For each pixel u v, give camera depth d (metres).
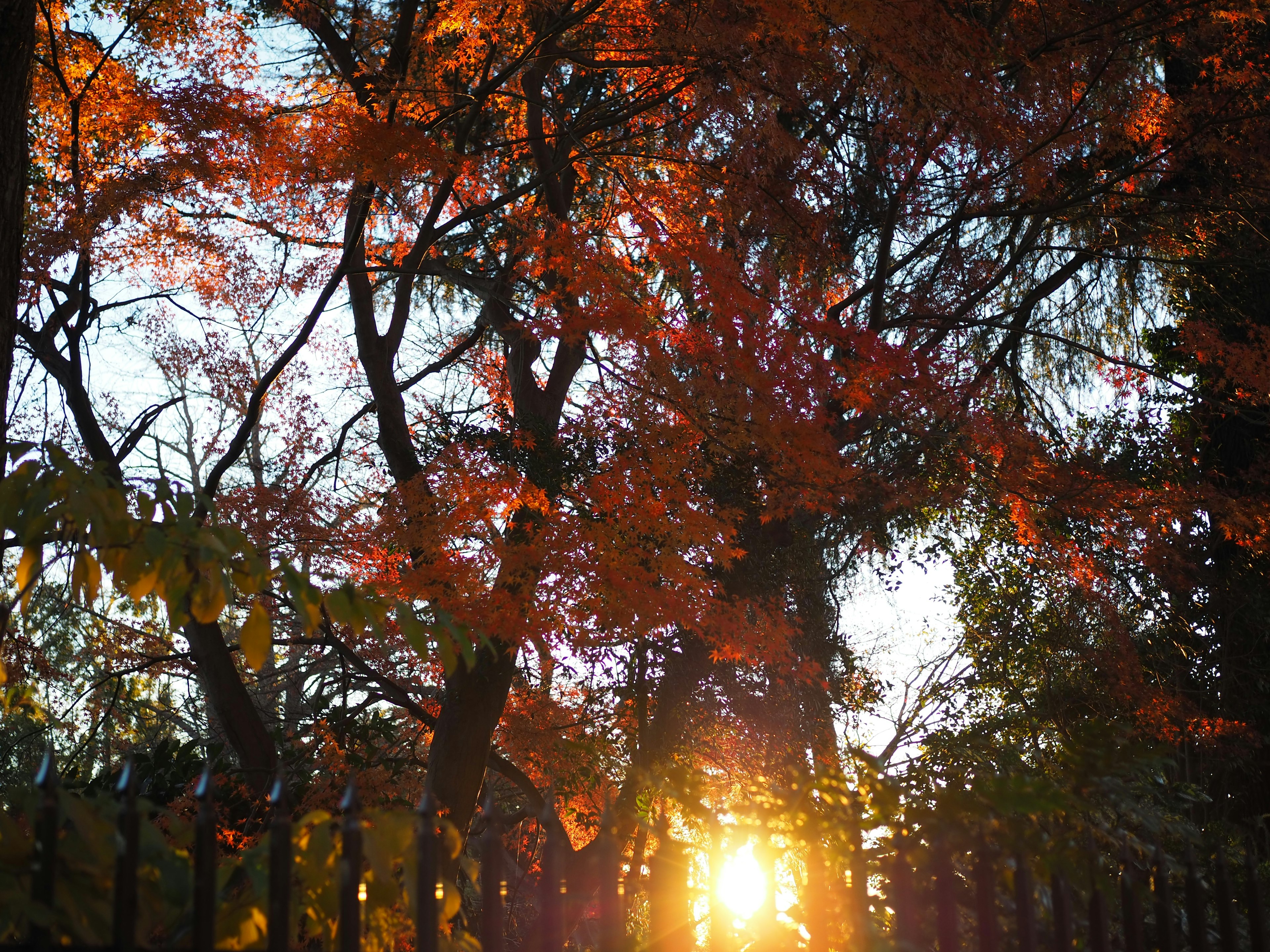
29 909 2.11
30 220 10.06
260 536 9.87
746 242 10.83
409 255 11.33
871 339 9.12
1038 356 16.06
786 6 8.97
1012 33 12.00
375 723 12.98
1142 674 13.19
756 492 11.70
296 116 10.70
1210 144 12.68
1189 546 13.20
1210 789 12.91
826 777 2.95
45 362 11.21
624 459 8.79
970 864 3.46
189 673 14.12
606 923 2.44
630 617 8.73
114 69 10.32
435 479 9.47
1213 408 14.29
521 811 12.92
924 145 10.99
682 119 11.29
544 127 12.76
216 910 2.44
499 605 8.60
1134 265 15.96
